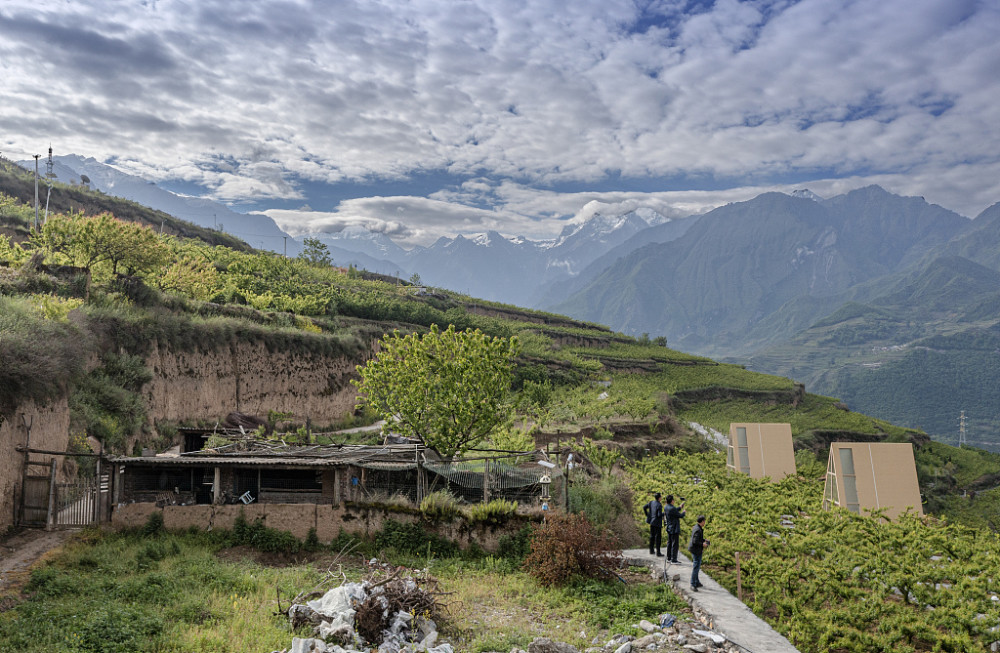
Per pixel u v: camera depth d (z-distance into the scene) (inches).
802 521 1045.8
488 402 1138.0
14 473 863.7
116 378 1389.0
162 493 960.9
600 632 627.5
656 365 4963.1
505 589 753.6
